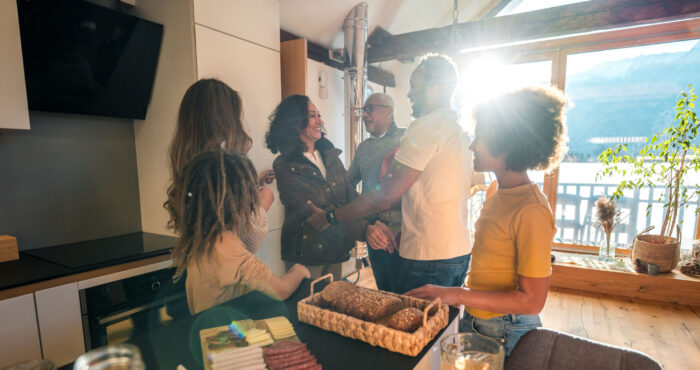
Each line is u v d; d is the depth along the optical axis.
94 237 1.94
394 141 2.11
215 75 1.78
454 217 1.39
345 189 2.02
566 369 0.76
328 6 2.70
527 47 3.51
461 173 1.39
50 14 1.42
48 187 1.77
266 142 1.93
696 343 2.19
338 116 3.18
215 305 0.96
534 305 0.81
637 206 3.42
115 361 0.53
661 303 2.74
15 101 1.41
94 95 1.67
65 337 1.38
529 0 3.83
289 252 1.93
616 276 2.90
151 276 1.64
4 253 1.53
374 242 1.71
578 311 2.64
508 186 0.91
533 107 0.82
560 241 3.72
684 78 3.10
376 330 0.72
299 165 1.81
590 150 3.51
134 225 2.10
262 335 0.70
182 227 0.92
